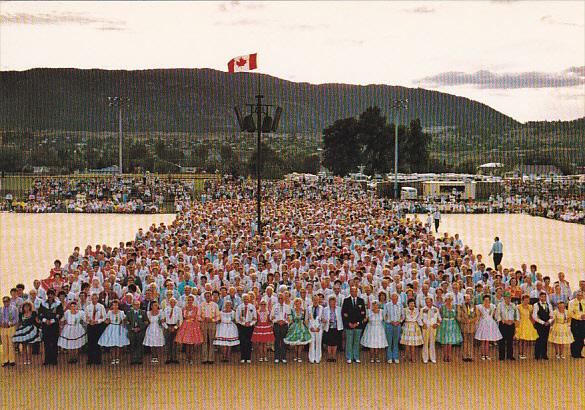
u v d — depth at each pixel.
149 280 22.28
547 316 20.64
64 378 18.80
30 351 20.50
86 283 21.00
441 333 20.50
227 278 23.92
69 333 19.97
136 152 193.00
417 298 20.98
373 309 20.28
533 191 100.00
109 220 66.75
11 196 82.50
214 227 39.38
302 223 40.81
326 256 26.56
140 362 20.19
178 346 22.14
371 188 96.06
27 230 57.50
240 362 20.45
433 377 18.97
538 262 41.84
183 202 78.94
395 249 28.98
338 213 46.88
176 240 31.05
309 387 18.03
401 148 137.88
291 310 20.33
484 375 19.17
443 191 91.75
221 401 16.91
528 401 17.00
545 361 20.62
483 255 44.53
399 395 17.39
